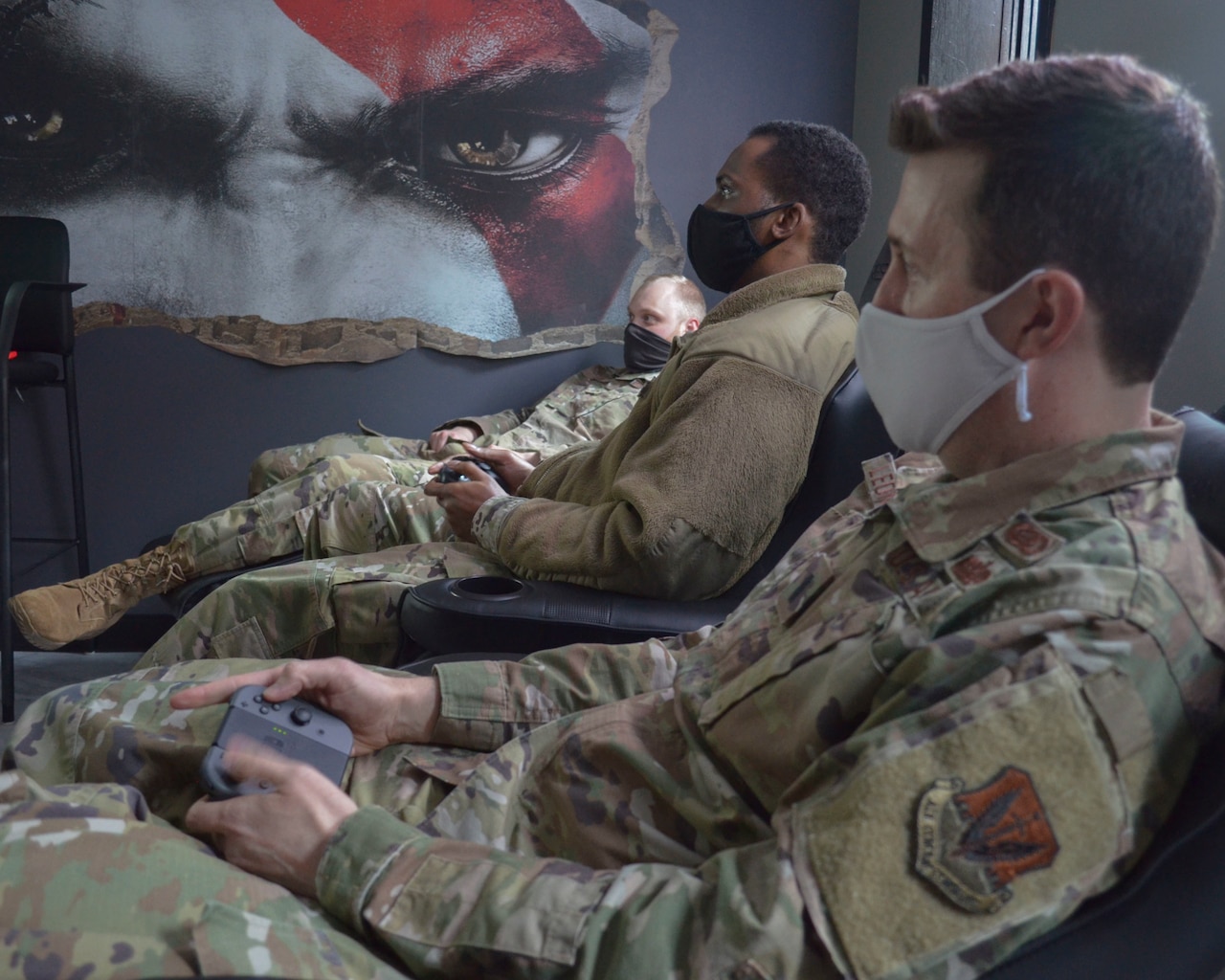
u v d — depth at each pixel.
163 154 3.00
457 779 0.92
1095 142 0.62
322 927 0.64
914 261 0.70
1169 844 0.62
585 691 1.00
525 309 3.22
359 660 1.60
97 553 3.11
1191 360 1.95
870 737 0.60
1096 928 0.63
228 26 2.98
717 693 0.82
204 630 1.58
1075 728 0.57
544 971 0.63
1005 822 0.57
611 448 1.66
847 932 0.57
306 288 3.11
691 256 1.74
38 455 3.04
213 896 0.61
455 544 1.69
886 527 0.77
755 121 3.27
